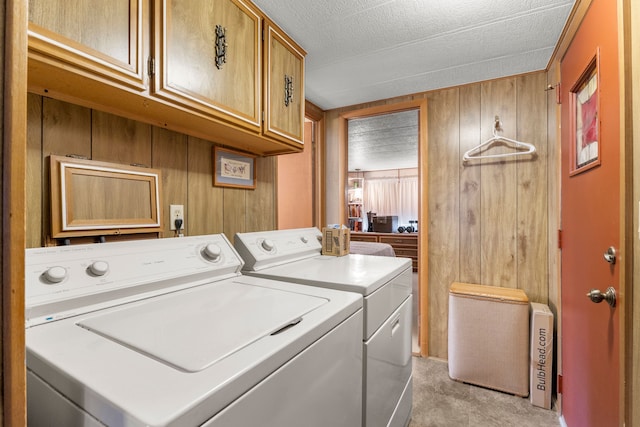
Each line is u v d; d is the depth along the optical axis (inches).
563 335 69.6
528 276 87.3
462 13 60.6
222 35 47.8
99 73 32.9
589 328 52.8
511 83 89.3
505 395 79.5
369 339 43.9
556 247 74.7
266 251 59.2
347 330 37.3
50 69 30.8
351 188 320.5
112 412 17.8
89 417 19.1
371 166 287.6
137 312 33.4
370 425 44.1
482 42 71.3
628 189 37.9
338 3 57.6
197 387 19.3
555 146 75.2
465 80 92.1
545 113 85.2
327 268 56.8
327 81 92.6
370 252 125.9
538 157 86.1
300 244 69.6
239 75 51.8
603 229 46.4
